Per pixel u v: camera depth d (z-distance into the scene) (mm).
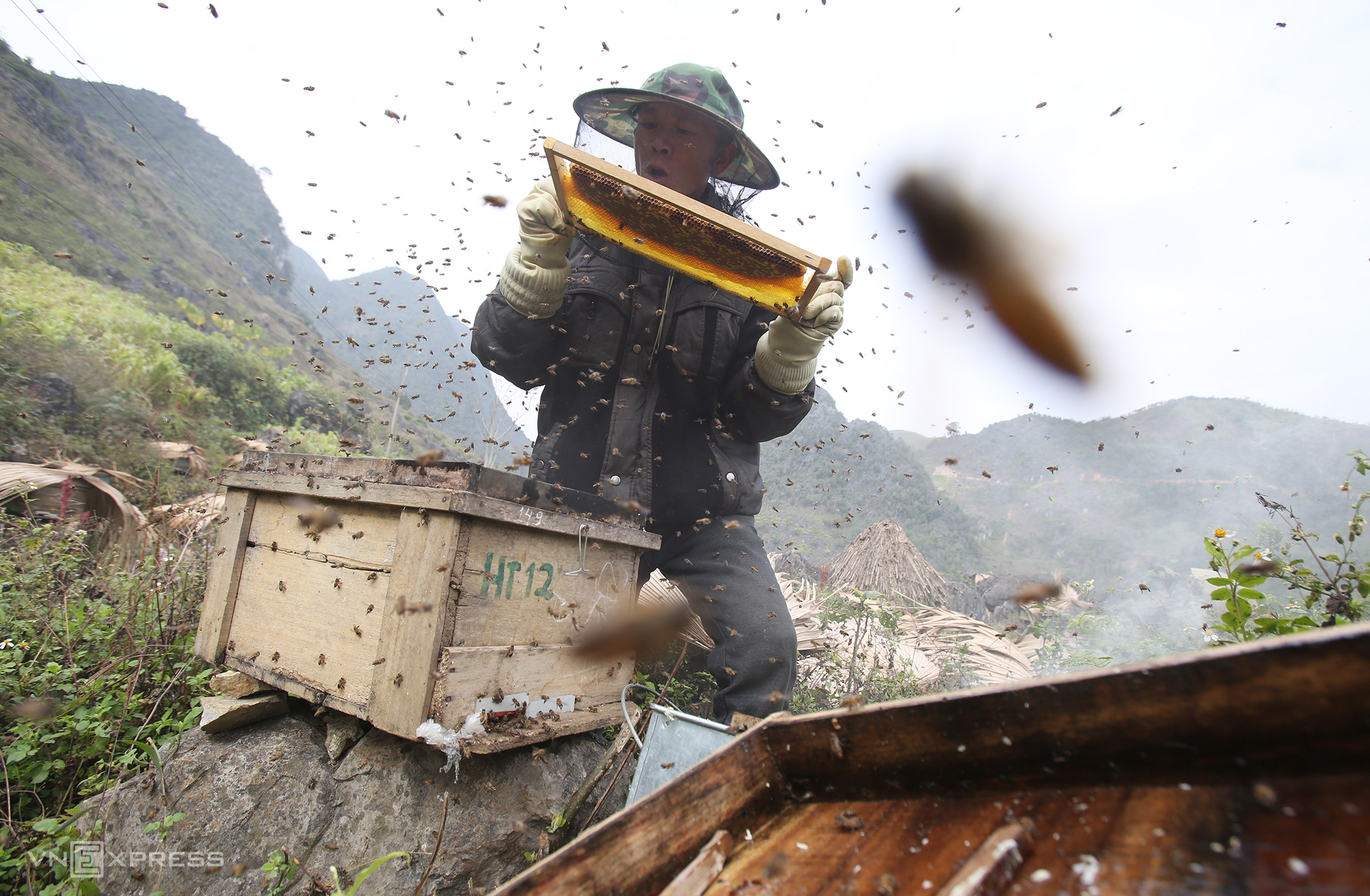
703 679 3242
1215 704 667
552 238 2494
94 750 2133
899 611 6930
